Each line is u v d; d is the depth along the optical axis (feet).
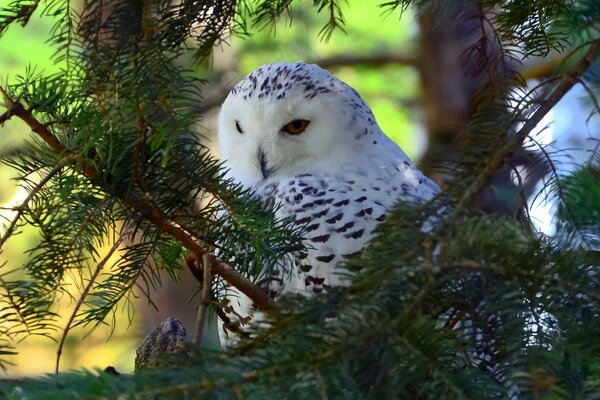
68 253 21.24
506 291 20.77
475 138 20.99
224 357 20.70
